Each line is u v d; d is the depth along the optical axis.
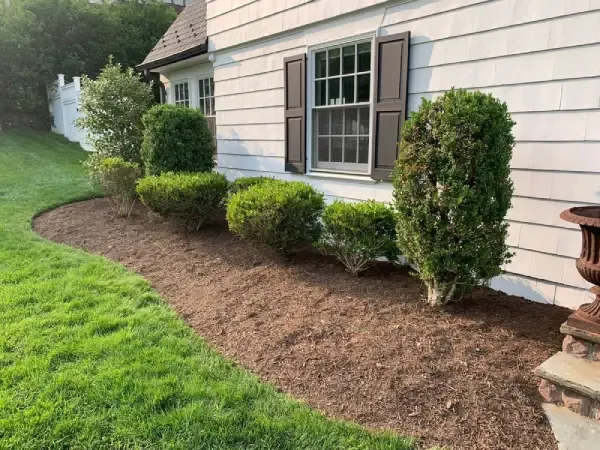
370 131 4.88
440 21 4.09
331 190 5.55
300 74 5.72
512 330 3.08
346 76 5.20
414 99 4.41
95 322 3.47
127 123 8.70
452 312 3.35
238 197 4.72
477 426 2.28
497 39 3.71
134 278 4.55
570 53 3.30
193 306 3.89
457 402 2.42
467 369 2.64
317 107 5.61
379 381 2.62
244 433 2.26
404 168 3.33
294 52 5.89
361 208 4.09
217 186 5.84
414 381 2.58
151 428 2.29
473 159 3.05
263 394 2.61
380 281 4.02
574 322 2.60
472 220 3.07
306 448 2.17
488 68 3.80
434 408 2.40
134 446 2.18
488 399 2.43
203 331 3.45
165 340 3.23
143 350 3.06
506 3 3.62
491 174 3.06
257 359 3.00
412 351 2.83
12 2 19.11
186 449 2.16
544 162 3.54
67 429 2.28
